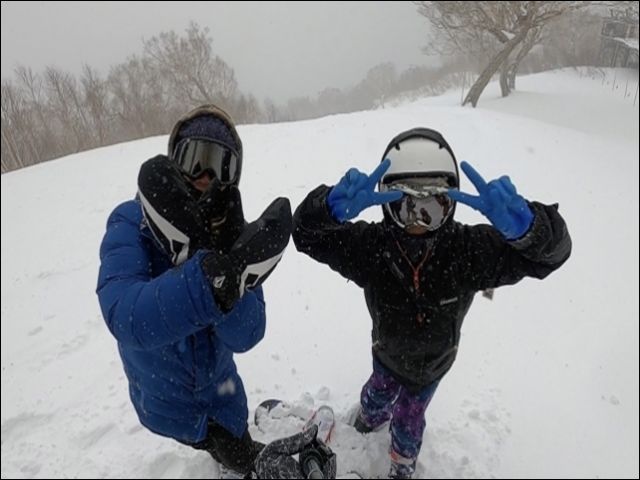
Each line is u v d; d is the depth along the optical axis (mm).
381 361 2293
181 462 2656
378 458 2607
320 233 2000
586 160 7367
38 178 8914
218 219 1681
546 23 13383
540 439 2695
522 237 1732
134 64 22062
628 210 5621
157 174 1555
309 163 7223
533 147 7613
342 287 4082
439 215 1909
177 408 2068
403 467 2398
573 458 2605
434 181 1912
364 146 7816
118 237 1746
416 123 8852
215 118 1771
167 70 21891
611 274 4277
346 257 2123
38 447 2873
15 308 4551
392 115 9672
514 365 3205
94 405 3131
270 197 6125
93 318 4164
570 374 3146
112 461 2713
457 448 2619
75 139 19938
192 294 1376
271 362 3299
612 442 2705
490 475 2506
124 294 1538
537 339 3459
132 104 21578
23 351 3844
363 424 2691
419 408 2336
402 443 2359
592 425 2795
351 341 3455
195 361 1978
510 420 2795
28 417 3102
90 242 5859
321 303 3904
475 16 14531
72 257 5508
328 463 2217
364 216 5000
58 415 3088
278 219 1610
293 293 4051
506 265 1975
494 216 1706
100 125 20656
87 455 2783
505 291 3990
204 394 2102
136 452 2746
